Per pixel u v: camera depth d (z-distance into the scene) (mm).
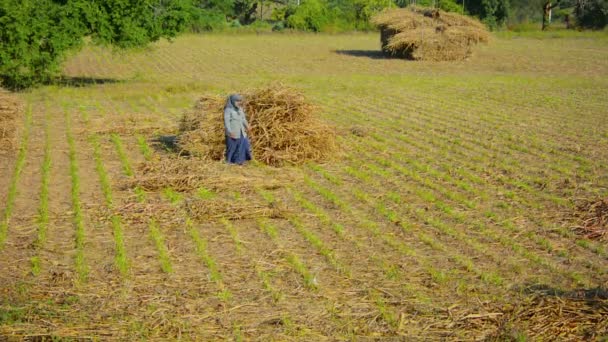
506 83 31438
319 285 9430
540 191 14016
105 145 17719
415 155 16922
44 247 10742
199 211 12312
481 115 22656
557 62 41125
